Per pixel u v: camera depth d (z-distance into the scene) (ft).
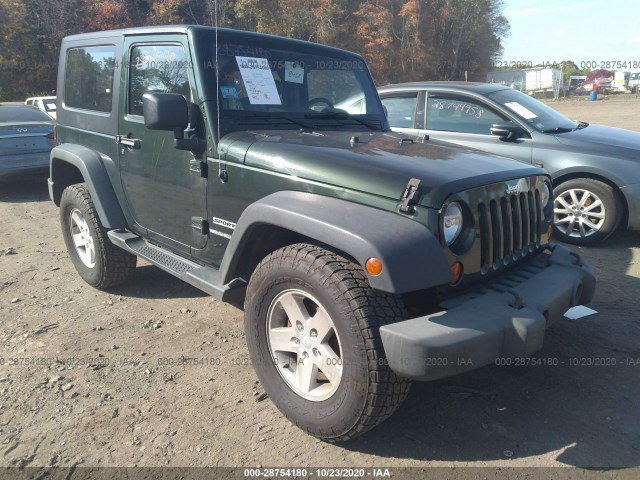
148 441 8.75
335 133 11.35
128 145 12.60
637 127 57.98
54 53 127.85
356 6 149.07
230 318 13.26
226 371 10.86
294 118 11.69
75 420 9.28
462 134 20.45
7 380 10.50
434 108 21.24
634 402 9.74
